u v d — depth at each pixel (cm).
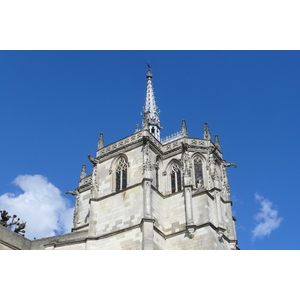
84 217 7394
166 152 6800
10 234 5850
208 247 5669
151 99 10294
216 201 6166
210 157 6612
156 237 5847
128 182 6325
